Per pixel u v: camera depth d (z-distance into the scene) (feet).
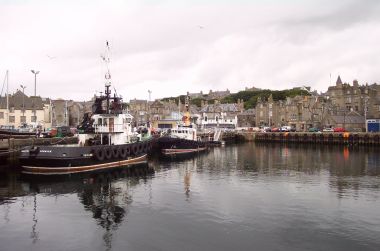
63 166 115.85
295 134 311.06
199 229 65.57
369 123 321.32
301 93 544.62
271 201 84.74
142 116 389.39
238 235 62.64
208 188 99.81
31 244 59.06
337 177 118.01
